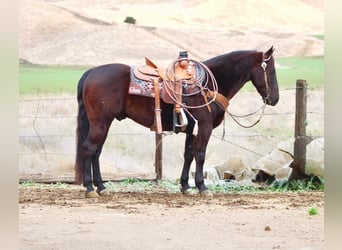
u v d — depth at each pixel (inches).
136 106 531.5
